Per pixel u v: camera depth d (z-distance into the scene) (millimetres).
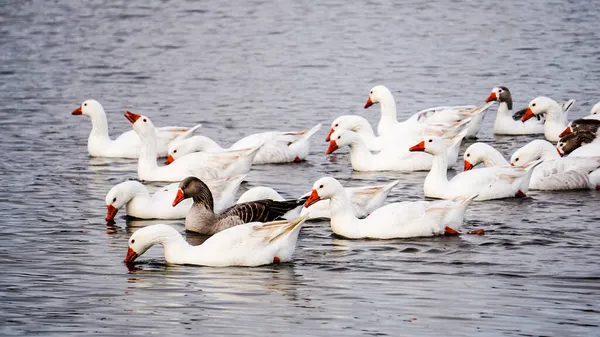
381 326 14195
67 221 19938
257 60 39250
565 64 37094
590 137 24141
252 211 18844
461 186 21094
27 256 17531
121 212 20797
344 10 49625
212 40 43219
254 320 14461
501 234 18422
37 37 43562
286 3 51750
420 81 35188
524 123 28641
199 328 14188
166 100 33094
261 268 16719
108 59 39531
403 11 48938
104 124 26625
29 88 34656
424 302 15086
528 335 13844
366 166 24547
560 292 15398
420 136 25812
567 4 49469
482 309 14766
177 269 16750
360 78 35906
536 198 21203
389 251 17516
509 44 40906
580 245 17688
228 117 30625
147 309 14930
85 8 50531
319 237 18469
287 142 25500
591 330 13977
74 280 16250
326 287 15750
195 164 23375
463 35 43000
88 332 14125
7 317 14672
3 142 27500
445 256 17188
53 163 25359
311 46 41656
